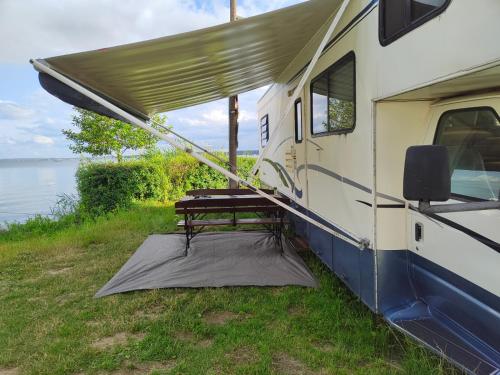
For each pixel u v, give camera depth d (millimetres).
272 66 5516
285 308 3729
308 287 4211
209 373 2754
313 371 2768
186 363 2889
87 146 12086
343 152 3613
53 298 4203
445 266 2531
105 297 4129
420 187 1729
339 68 3715
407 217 2959
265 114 8367
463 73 1956
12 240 7594
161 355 3014
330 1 3320
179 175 11094
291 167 5871
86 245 6301
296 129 5555
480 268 2225
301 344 3086
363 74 3109
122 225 7562
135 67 3479
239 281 4398
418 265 2865
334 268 3979
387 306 3010
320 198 4430
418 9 2348
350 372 2730
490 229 2143
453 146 2545
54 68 2953
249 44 3895
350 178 3449
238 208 5320
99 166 9711
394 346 2998
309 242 4992
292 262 4965
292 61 5504
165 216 8289
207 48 3559
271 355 2965
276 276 4508
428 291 2814
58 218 9273
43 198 15672
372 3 2918
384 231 2980
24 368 2918
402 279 3012
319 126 4441
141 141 12211
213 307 3828
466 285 2355
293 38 4207
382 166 2945
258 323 3447
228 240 6086
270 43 4105
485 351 2322
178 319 3578
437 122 2707
